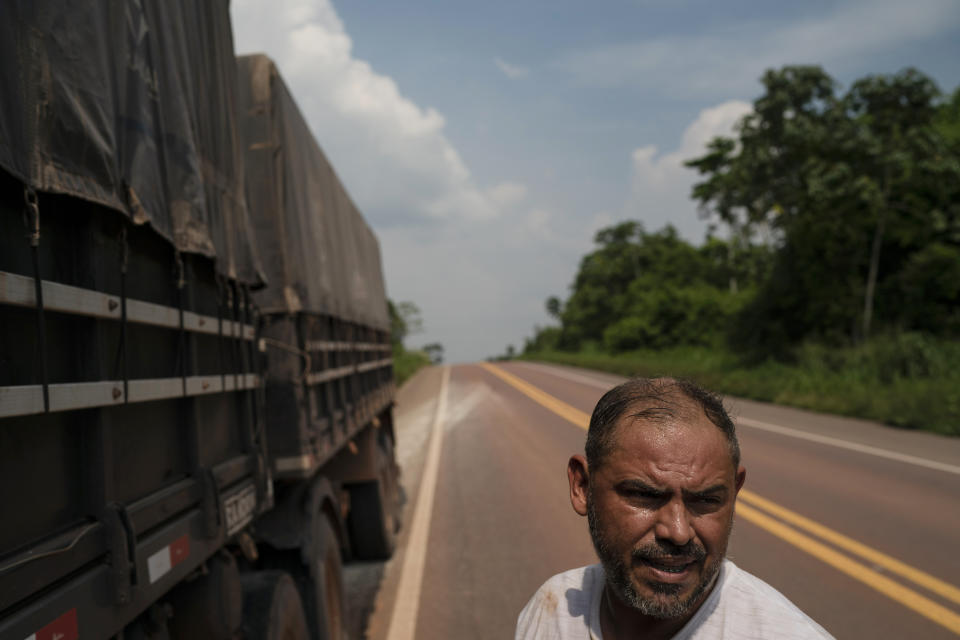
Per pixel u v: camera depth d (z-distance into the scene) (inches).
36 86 62.5
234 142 135.6
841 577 231.5
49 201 69.7
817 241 993.5
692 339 1929.1
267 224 166.9
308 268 184.1
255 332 146.1
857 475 378.9
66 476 71.2
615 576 43.8
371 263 361.7
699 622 44.2
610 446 44.2
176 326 98.0
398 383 1337.4
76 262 74.5
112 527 74.5
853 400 666.2
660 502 42.3
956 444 472.1
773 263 1140.5
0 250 59.9
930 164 892.6
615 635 48.1
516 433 613.9
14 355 62.3
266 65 173.0
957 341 876.0
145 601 81.9
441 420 745.6
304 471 157.1
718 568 43.6
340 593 186.7
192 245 102.3
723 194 1336.1
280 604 132.8
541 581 253.4
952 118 1151.6
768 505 322.7
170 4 102.8
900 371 777.6
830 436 517.7
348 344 243.8
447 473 459.5
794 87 945.5
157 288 95.3
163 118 96.2
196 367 108.6
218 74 127.0
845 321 1037.2
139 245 90.2
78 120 69.4
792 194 978.7
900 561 245.0
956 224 933.2
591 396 938.1
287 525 164.4
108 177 75.1
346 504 271.4
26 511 63.9
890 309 995.3
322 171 228.5
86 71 72.0
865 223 954.7
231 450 128.2
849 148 915.4
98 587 71.4
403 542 310.2
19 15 60.5
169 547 90.4
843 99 950.4
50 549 63.9
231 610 112.0
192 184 104.3
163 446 96.1
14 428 62.8
